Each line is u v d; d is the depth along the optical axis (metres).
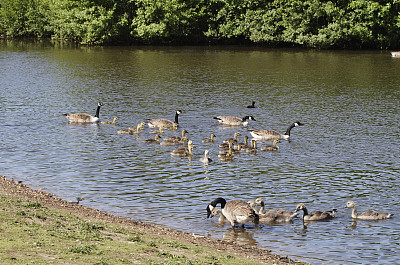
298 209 20.66
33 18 113.31
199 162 28.61
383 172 26.69
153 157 29.36
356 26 87.12
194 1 98.25
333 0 91.12
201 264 14.36
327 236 19.08
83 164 27.44
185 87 52.81
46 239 14.53
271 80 57.59
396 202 22.55
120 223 18.70
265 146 31.31
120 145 31.81
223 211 20.25
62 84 53.50
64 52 85.62
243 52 87.44
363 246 18.14
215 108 43.53
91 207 21.19
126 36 99.94
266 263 15.75
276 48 95.38
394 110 42.12
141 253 14.62
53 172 25.91
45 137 33.06
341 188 24.33
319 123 38.12
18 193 20.88
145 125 37.62
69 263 12.79
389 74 61.56
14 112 40.03
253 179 25.61
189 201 22.41
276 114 41.47
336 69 66.06
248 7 96.19
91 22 93.62
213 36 99.56
